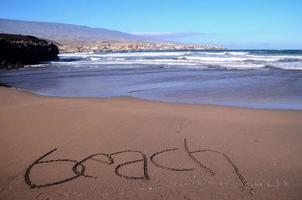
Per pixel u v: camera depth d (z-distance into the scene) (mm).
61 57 50312
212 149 6047
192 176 4965
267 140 6520
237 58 35844
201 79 18328
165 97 12492
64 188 4633
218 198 4309
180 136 6773
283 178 4867
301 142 6391
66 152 5945
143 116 8445
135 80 18516
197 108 9766
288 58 33500
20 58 35156
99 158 5672
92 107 9734
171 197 4348
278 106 10484
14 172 5141
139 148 6117
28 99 11500
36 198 4352
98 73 23312
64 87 16203
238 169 5191
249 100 11656
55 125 7637
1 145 6320
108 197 4371
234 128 7344
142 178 4918
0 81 19469
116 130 7199
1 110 9375
